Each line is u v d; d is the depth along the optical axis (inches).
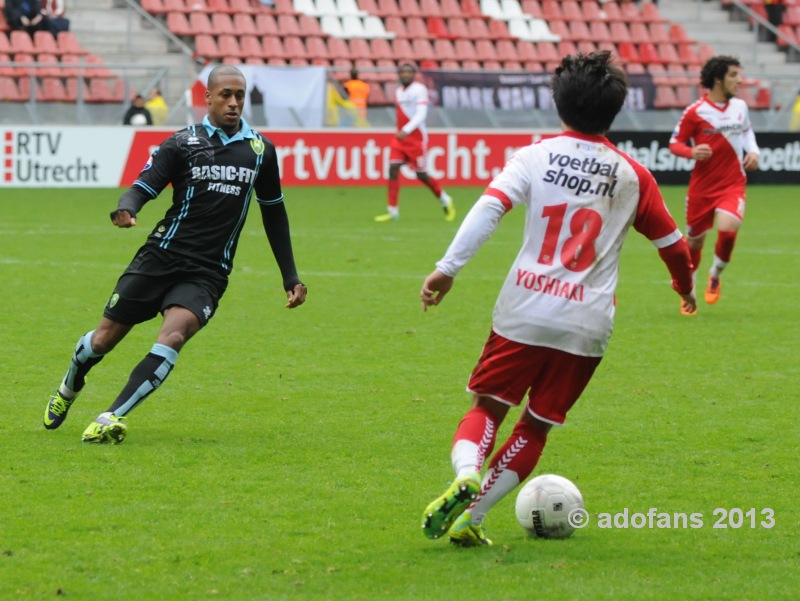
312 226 2623.0
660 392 1142.3
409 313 1582.2
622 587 631.2
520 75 3681.1
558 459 903.1
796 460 905.5
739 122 1619.1
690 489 827.4
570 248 681.0
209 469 850.8
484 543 701.9
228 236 928.3
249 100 3449.8
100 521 727.1
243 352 1307.8
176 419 1008.2
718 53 4483.3
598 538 720.3
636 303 1701.5
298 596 609.6
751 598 618.5
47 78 3336.6
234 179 917.2
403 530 725.9
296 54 3882.9
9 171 3225.9
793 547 707.4
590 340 683.4
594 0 4475.9
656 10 4527.6
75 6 3806.6
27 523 720.3
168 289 923.4
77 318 1482.5
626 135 3737.7
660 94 3882.9
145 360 914.7
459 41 4148.6
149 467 851.4
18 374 1167.6
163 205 3073.3
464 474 647.1
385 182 3604.8
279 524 730.8
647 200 697.6
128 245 2231.8
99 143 3292.3
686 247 713.0
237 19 3912.4
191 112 3408.0
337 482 827.4
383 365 1253.1
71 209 2817.4
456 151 3629.4
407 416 1032.2
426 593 617.0
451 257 669.9
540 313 676.1
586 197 682.2
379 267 2015.3
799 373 1235.9
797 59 4522.6
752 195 3597.4
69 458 868.6
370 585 627.8
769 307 1676.9
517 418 1064.8
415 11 4212.6
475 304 1669.5
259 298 1678.2
